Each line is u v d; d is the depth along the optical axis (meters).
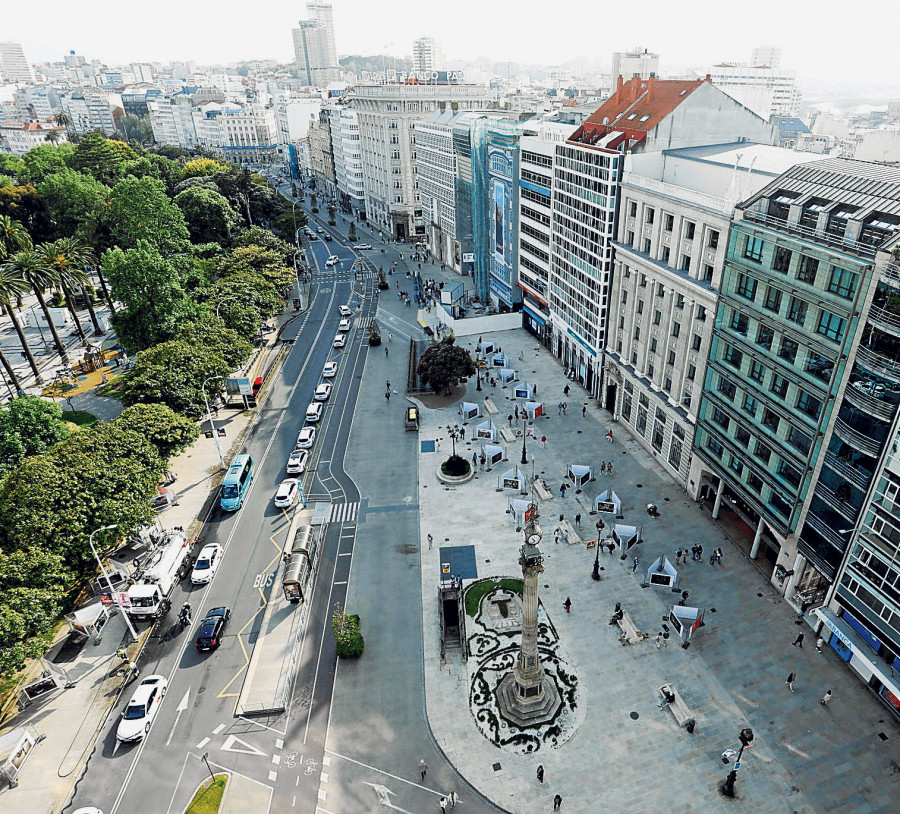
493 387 95.94
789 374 50.34
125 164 183.12
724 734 44.03
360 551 63.75
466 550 63.03
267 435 86.62
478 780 42.19
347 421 89.06
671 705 45.97
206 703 48.88
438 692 48.72
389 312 131.75
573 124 98.56
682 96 74.62
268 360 110.56
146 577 58.53
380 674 50.47
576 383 96.25
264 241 140.00
